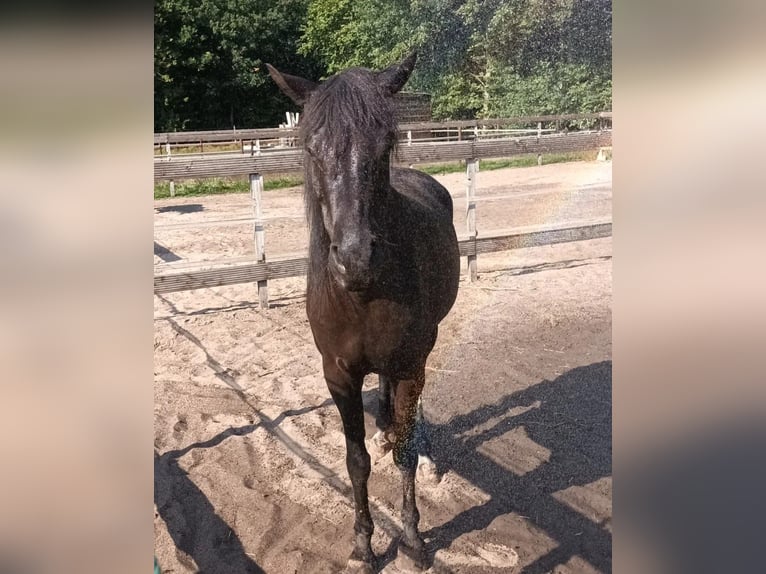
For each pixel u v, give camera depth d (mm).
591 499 2477
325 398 3443
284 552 2305
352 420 2107
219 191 8836
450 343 3898
